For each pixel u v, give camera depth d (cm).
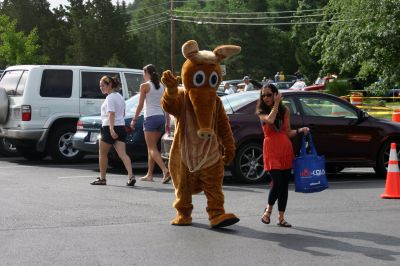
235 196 1102
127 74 1698
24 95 1590
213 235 804
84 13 6894
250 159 1262
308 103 1312
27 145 1630
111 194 1110
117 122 1197
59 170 1480
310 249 736
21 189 1162
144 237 790
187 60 833
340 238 792
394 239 788
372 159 1356
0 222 868
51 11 8475
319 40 4959
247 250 729
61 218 898
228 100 1302
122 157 1207
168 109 838
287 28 10844
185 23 10256
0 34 5253
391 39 3822
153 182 1268
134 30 10219
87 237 788
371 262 682
